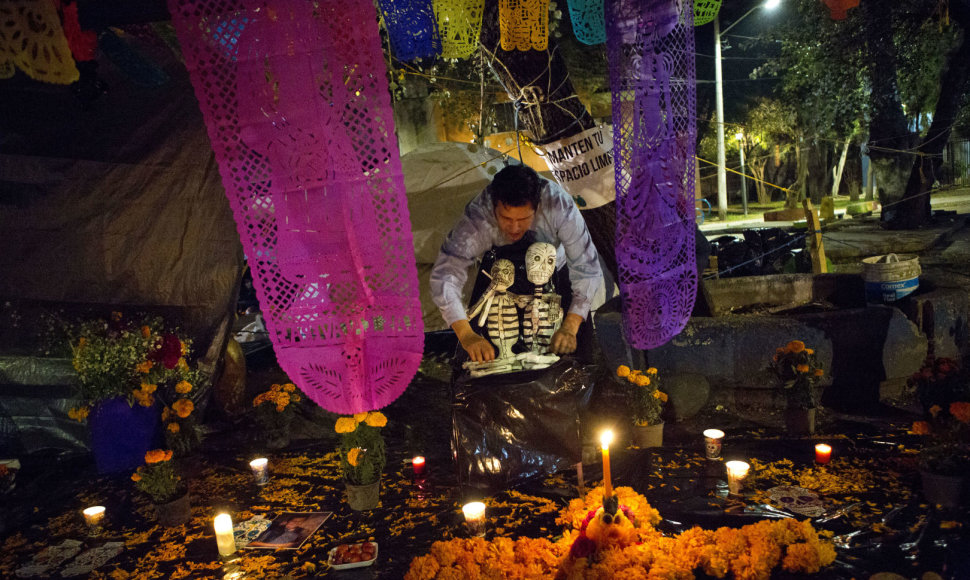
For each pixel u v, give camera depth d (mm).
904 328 4781
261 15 2594
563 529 3355
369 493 3732
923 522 3117
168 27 5172
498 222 3738
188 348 4910
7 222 4918
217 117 2678
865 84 12898
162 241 5055
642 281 3164
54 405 5027
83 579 3277
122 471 4629
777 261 7910
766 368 4801
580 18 3607
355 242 2801
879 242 10758
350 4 2568
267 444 4801
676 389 4766
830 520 3223
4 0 2395
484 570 2938
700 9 3197
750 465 3926
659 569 2781
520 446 3633
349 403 3004
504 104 11094
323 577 3094
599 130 4605
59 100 5023
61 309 5027
